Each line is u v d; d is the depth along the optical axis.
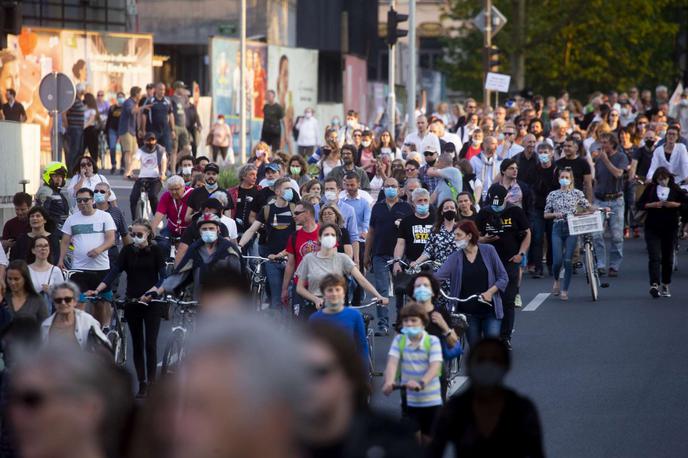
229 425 4.41
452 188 45.09
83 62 84.50
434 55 180.75
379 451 6.74
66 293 23.69
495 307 28.70
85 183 43.47
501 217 33.12
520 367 30.45
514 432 13.70
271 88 96.81
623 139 61.88
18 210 36.47
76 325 23.92
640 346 33.25
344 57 116.31
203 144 91.31
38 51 82.50
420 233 35.25
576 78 143.62
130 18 102.75
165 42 108.88
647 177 53.16
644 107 91.88
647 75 149.62
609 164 47.94
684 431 23.39
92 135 74.50
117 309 31.75
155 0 108.94
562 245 42.75
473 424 13.79
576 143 48.50
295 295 30.88
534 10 140.12
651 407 25.64
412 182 40.94
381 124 96.19
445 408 13.97
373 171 56.72
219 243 28.41
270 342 4.51
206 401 4.43
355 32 129.88
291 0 115.12
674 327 36.34
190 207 40.78
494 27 89.19
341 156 49.88
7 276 25.34
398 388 20.38
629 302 41.44
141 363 28.48
